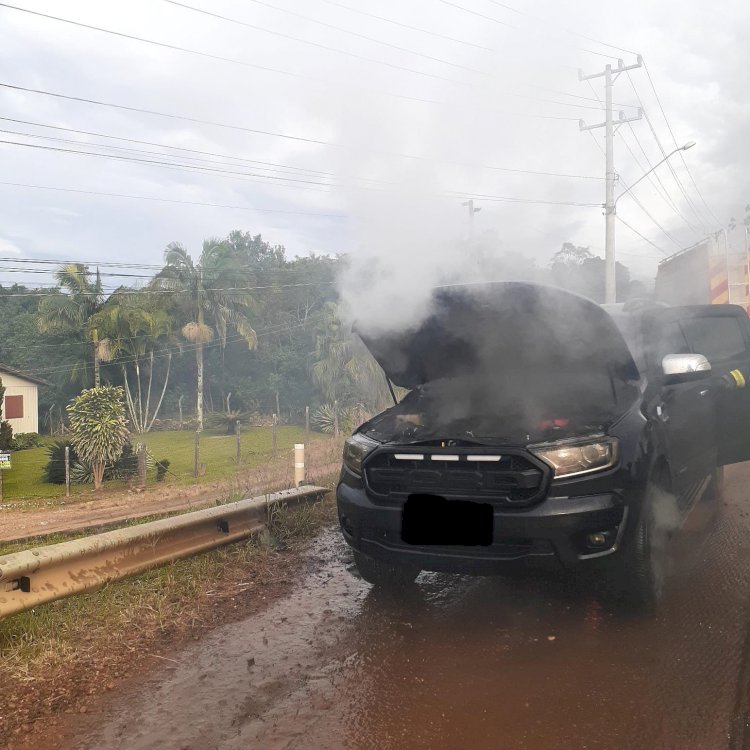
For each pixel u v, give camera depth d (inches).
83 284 1405.0
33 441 1323.8
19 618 146.4
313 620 148.6
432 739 101.0
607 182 889.5
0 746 102.3
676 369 168.1
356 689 117.2
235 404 1792.6
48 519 531.8
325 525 227.3
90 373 1513.3
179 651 134.5
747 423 216.5
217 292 1473.9
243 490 331.0
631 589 137.3
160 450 1095.6
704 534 196.5
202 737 103.7
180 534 180.9
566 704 109.2
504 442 137.3
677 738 98.3
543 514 128.0
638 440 140.3
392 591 163.0
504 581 167.6
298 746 100.6
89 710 112.3
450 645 133.3
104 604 155.9
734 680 114.0
